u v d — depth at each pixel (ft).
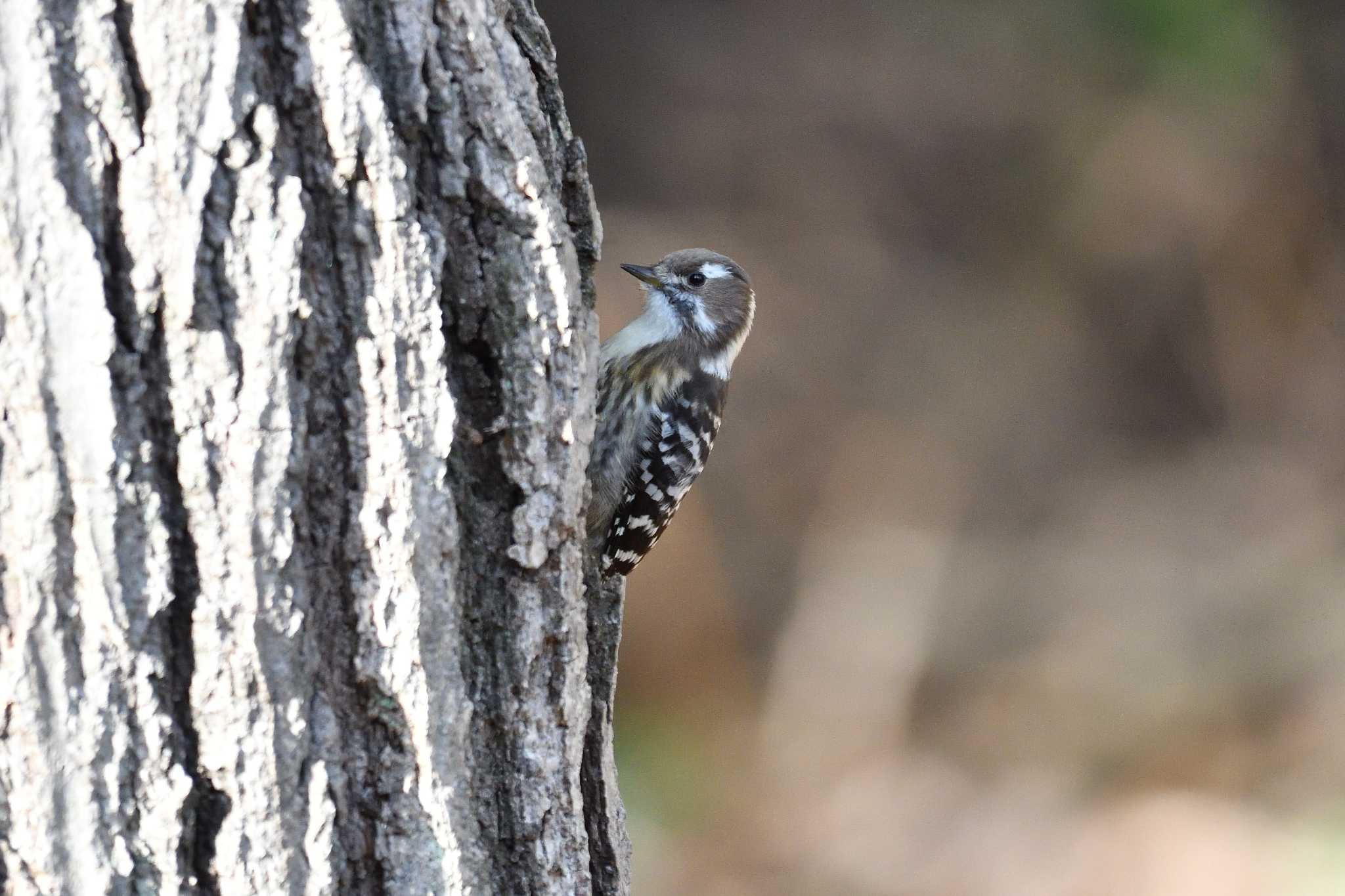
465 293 14.92
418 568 14.15
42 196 12.34
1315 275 65.16
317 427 13.73
